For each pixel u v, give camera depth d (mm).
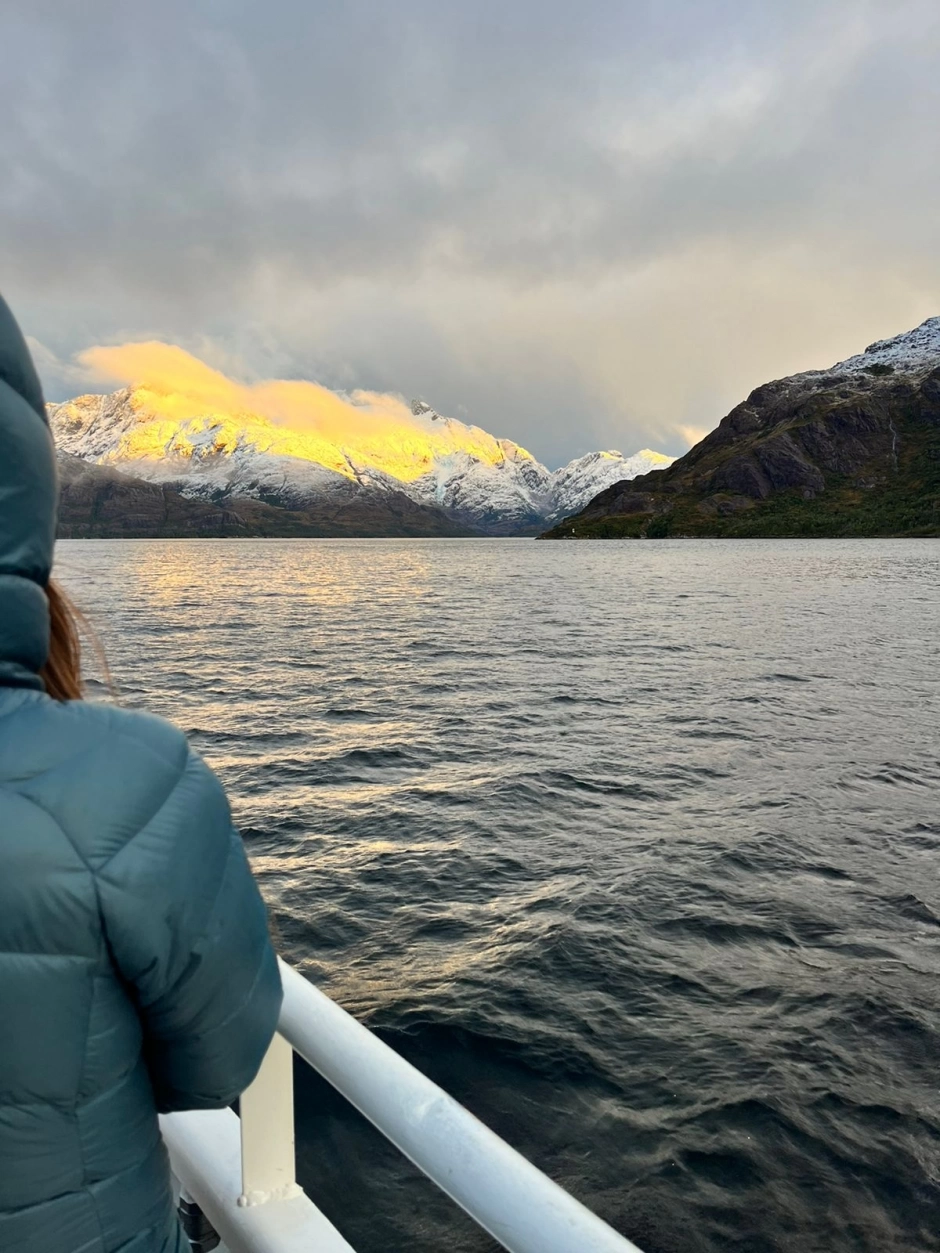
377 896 9438
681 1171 5449
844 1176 5418
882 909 9125
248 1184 1579
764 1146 5648
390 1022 6996
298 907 9164
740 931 8578
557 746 16797
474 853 10750
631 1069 6406
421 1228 5016
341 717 19891
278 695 22875
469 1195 1160
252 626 41500
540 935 8453
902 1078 6301
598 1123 5871
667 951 8164
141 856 988
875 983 7605
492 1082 6270
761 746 16859
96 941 967
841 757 15969
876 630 39531
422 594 65750
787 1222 5094
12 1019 947
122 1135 1036
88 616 1386
